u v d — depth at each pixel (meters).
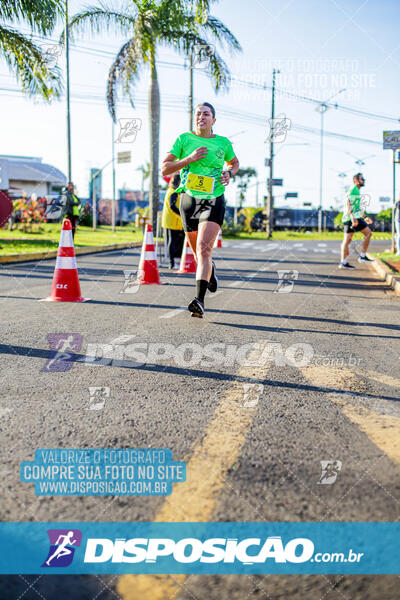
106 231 31.27
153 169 19.50
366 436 2.19
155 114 19.22
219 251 17.25
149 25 17.23
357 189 10.59
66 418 2.36
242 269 10.66
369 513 1.62
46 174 38.78
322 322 4.96
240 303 6.06
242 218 42.12
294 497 1.70
